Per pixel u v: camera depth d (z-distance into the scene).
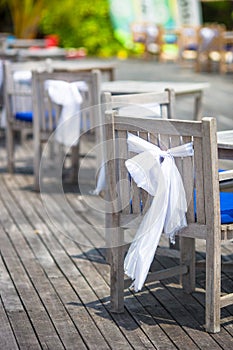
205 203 4.15
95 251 5.84
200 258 5.60
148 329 4.37
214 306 4.25
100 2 24.39
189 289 4.89
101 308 4.69
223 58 18.41
